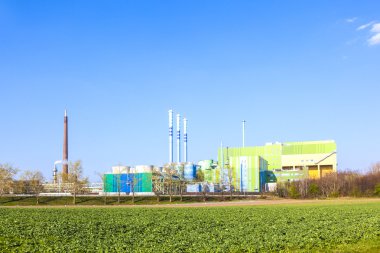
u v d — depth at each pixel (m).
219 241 33.72
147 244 32.38
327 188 146.75
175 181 141.88
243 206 88.81
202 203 113.94
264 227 43.25
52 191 138.50
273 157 182.38
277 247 30.98
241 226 44.72
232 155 189.75
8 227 43.53
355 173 161.62
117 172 148.25
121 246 31.05
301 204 97.12
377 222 46.53
